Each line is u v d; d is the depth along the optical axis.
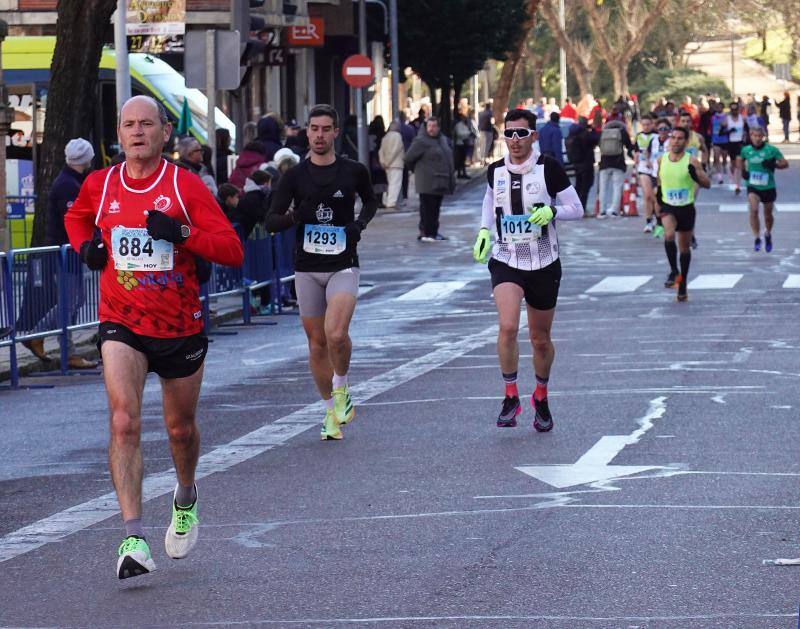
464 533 11.64
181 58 54.59
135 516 10.24
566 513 12.23
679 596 9.83
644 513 12.16
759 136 37.78
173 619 9.59
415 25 77.00
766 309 27.00
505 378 16.25
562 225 49.66
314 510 12.59
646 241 42.88
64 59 29.75
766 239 38.25
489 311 28.59
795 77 185.62
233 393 19.75
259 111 64.38
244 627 9.37
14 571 10.91
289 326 28.52
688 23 163.00
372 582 10.32
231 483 13.80
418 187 44.94
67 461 15.41
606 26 158.00
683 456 14.49
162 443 16.17
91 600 10.09
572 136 53.28
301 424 17.06
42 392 20.84
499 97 100.94
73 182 23.52
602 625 9.23
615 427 16.16
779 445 14.95
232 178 32.91
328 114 15.77
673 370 20.12
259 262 29.62
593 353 22.09
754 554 10.85
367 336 25.34
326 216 15.84
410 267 37.91
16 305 21.44
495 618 9.42
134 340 10.67
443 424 16.70
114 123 42.50
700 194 62.75
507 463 14.38
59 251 22.47
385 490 13.30
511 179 16.09
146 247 10.61
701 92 162.62
